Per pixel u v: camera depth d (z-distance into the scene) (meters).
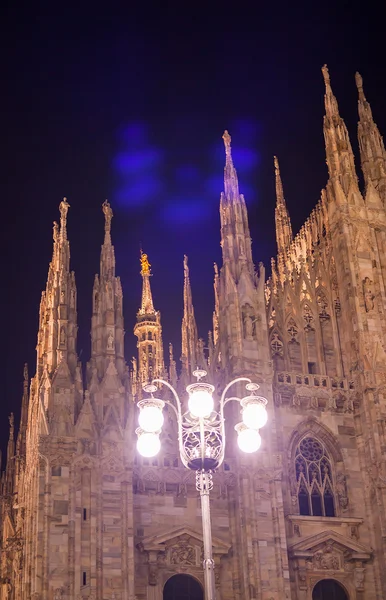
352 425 53.78
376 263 58.00
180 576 47.31
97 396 49.00
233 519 48.88
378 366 54.56
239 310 53.41
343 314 57.09
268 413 51.03
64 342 50.12
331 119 62.62
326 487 52.28
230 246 55.94
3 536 60.78
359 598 49.38
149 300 83.00
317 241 62.53
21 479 58.28
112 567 45.00
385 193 60.81
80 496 45.97
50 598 43.34
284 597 46.53
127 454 47.66
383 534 50.09
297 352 55.75
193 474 49.38
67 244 54.09
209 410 29.66
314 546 49.41
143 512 48.00
